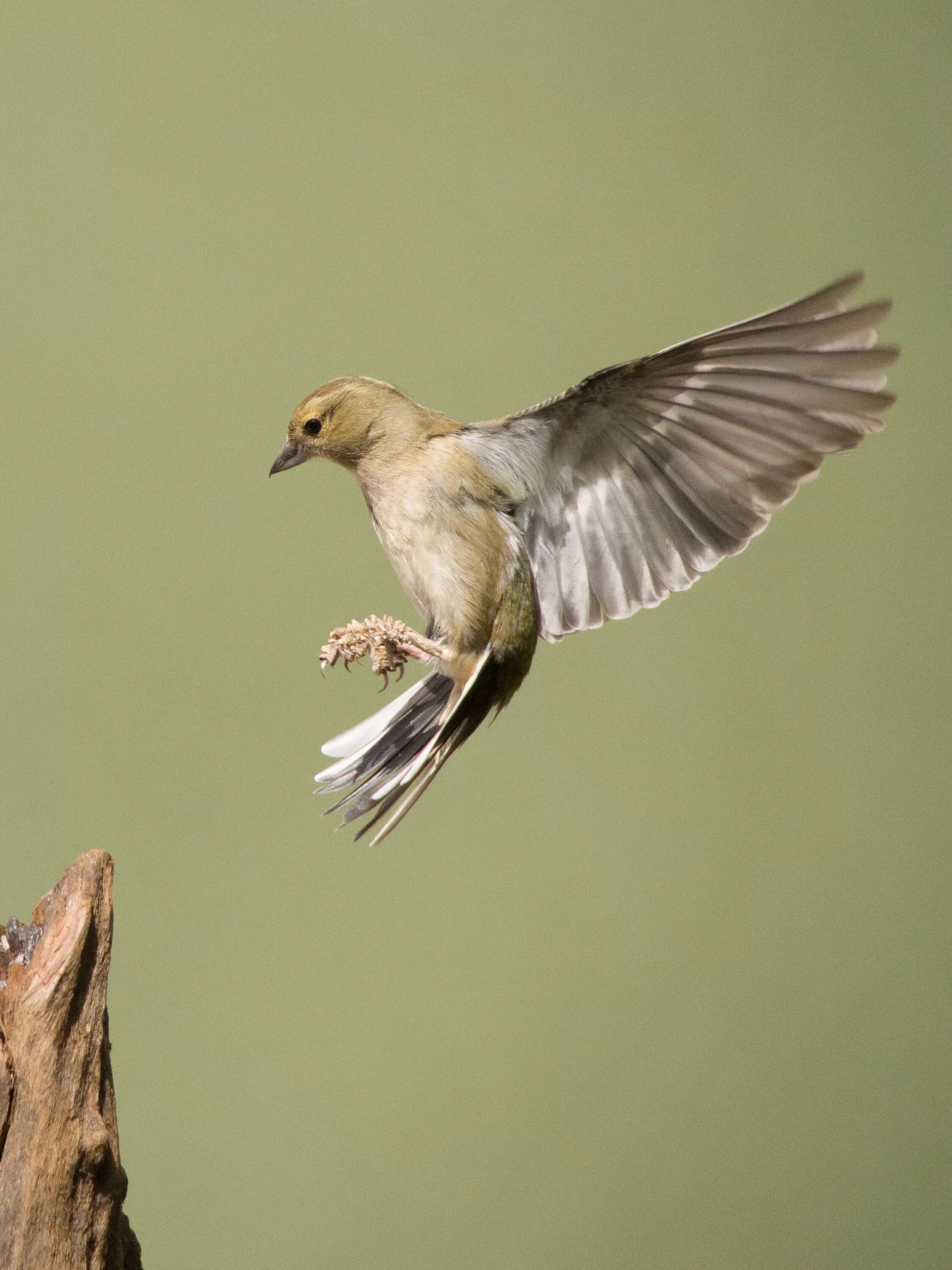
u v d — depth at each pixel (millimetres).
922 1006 7203
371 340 7422
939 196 8102
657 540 4078
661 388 3838
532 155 7719
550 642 4246
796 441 3840
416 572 4180
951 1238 6828
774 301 7840
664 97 7887
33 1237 3246
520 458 4113
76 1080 3359
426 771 3994
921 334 7996
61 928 3445
